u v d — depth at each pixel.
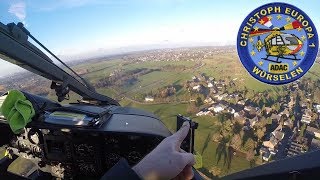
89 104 3.85
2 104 2.64
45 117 3.09
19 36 2.93
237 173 1.29
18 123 2.67
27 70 3.47
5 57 2.84
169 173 0.91
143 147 3.04
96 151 3.17
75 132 3.01
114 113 3.46
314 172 1.02
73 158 3.27
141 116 3.41
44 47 3.63
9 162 3.43
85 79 5.04
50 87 4.17
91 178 3.42
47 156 3.34
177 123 2.45
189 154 0.96
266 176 1.13
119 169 0.91
